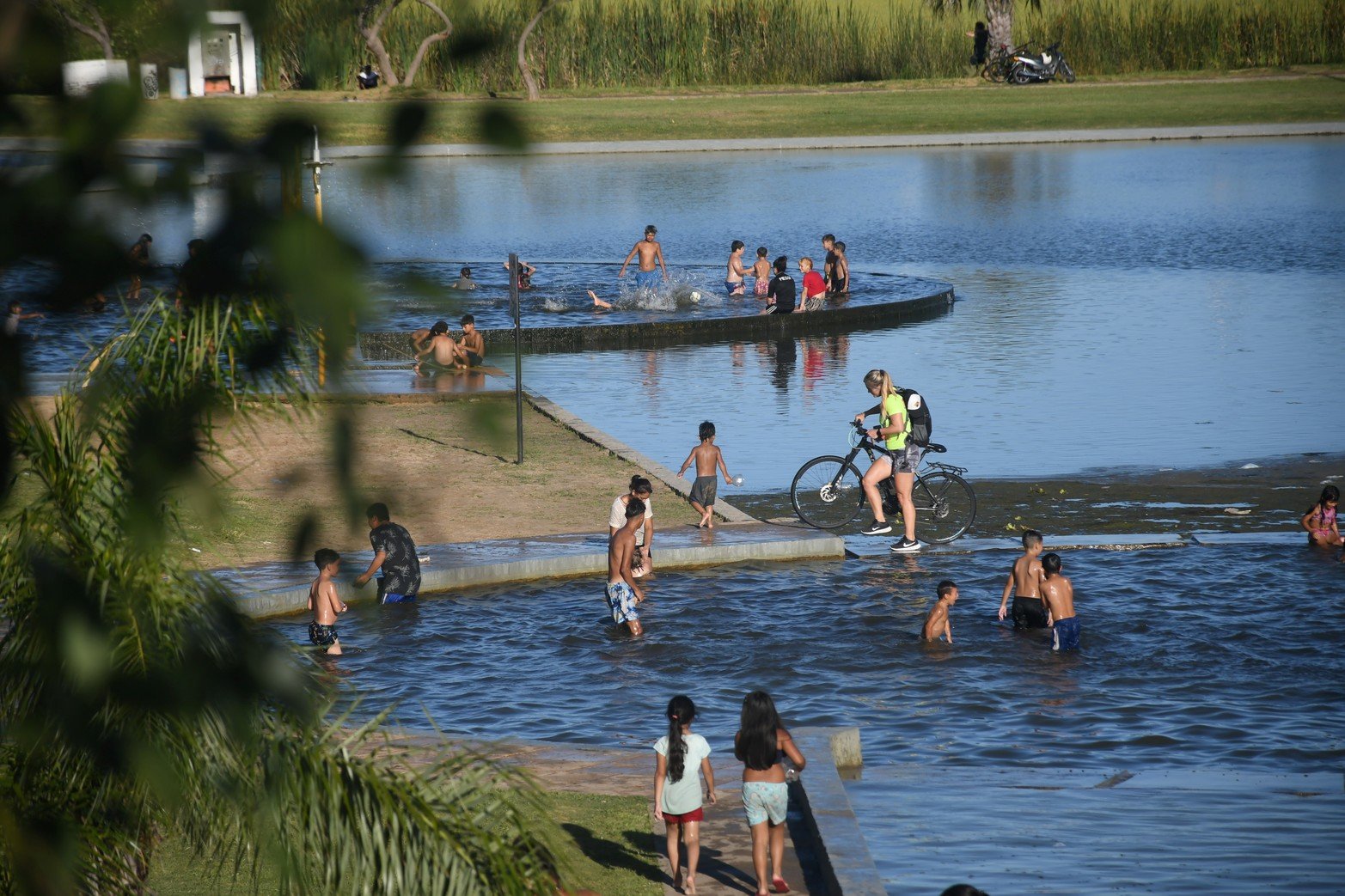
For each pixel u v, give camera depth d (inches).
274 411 442.3
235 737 570.6
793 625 1871.3
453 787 707.4
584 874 1079.6
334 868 641.6
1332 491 2164.1
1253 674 1676.9
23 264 211.2
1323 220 5684.1
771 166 7628.0
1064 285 4616.1
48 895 545.6
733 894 1069.1
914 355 3666.3
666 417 3051.2
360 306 208.4
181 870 944.3
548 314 4165.8
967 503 2297.0
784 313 4065.0
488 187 6914.4
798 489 2311.8
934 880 1058.7
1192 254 5088.6
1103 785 1333.7
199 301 219.3
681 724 1069.1
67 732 466.9
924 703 1604.3
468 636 1834.4
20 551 565.9
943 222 5930.1
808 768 1283.2
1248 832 1171.3
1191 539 2212.1
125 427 302.0
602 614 1925.4
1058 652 1758.1
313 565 1919.3
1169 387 3208.7
